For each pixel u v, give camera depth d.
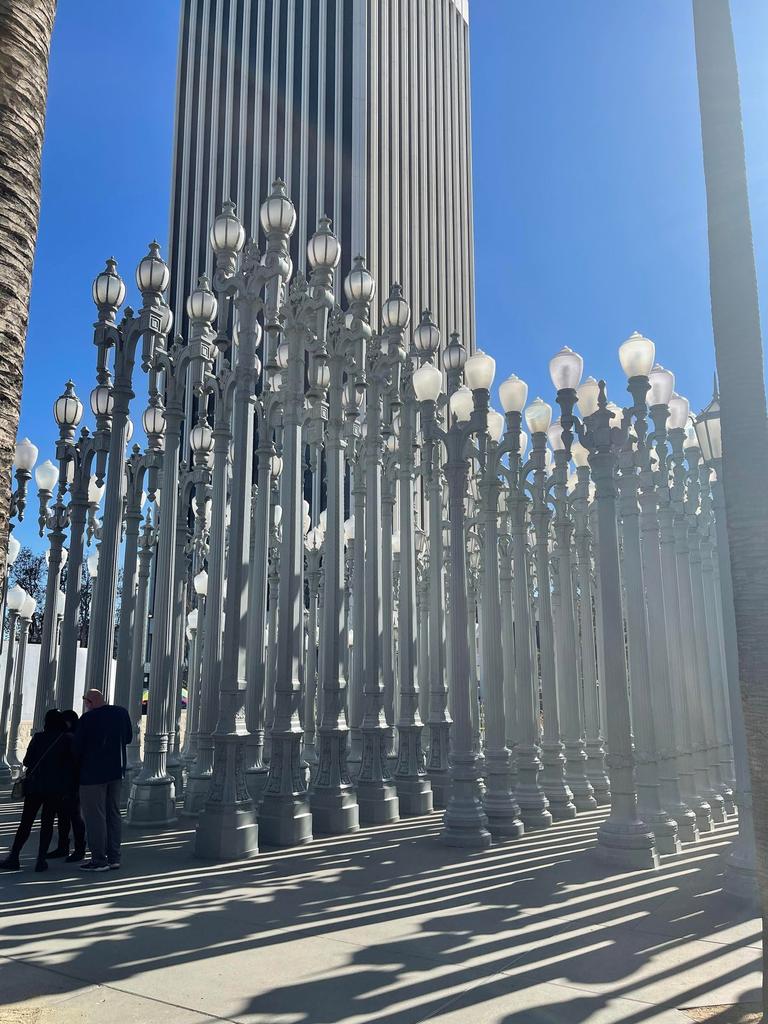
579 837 10.80
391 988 5.01
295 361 11.38
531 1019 4.52
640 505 12.79
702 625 14.59
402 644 13.73
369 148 66.62
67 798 9.04
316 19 68.88
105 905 6.99
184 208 68.19
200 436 15.38
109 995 4.84
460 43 87.31
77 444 13.63
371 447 12.88
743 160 4.84
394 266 68.56
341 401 12.19
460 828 10.02
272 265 10.71
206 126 69.31
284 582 10.76
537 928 6.40
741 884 7.52
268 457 13.07
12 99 3.81
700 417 9.55
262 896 7.38
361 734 13.71
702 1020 4.52
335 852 9.59
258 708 11.98
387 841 10.37
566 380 10.12
